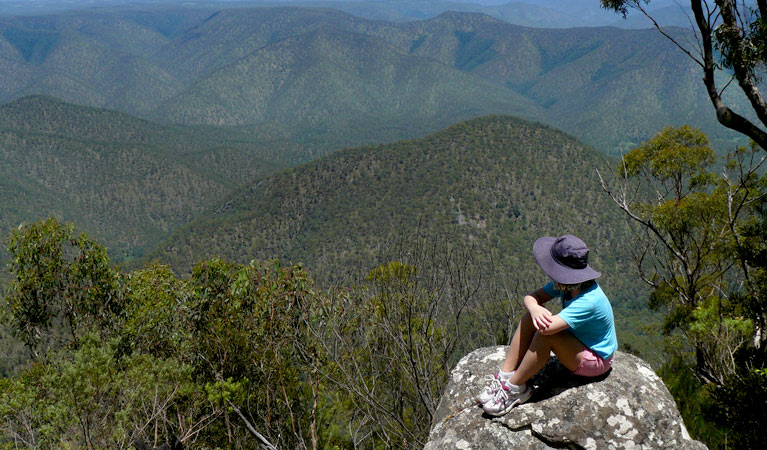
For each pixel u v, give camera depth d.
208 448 7.46
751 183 10.18
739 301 6.58
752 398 4.29
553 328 2.66
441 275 5.36
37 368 7.86
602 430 2.71
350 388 5.27
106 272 11.05
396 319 5.24
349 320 5.96
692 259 12.29
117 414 6.38
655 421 2.74
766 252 6.86
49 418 6.35
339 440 6.82
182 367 7.44
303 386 7.16
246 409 7.17
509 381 2.86
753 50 4.73
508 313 5.00
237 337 7.16
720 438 4.25
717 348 7.11
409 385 5.78
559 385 2.94
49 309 10.73
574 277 2.71
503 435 2.81
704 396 4.70
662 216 11.92
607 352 2.80
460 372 3.44
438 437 3.00
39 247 10.58
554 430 2.73
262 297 7.11
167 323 10.01
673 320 10.66
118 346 9.78
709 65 5.15
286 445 6.53
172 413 7.95
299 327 6.84
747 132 5.09
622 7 5.57
